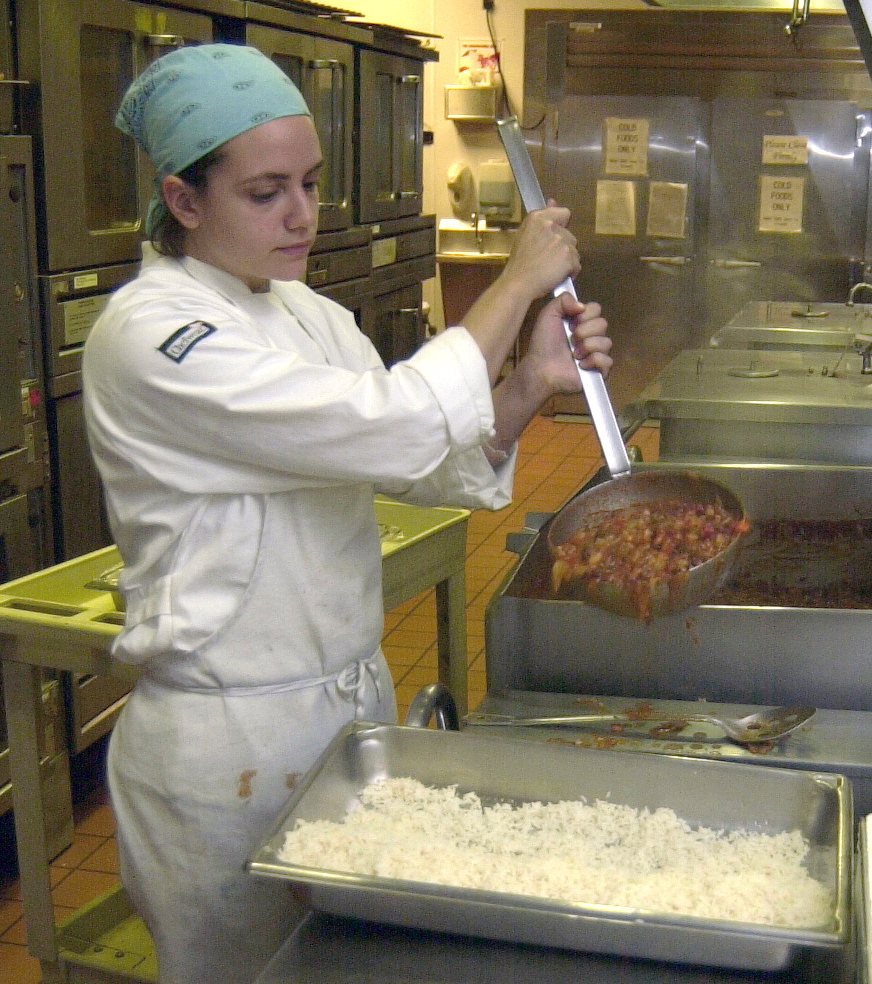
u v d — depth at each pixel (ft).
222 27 11.85
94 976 7.18
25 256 8.88
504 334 4.60
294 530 4.86
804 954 3.47
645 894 3.63
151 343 4.45
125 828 5.23
